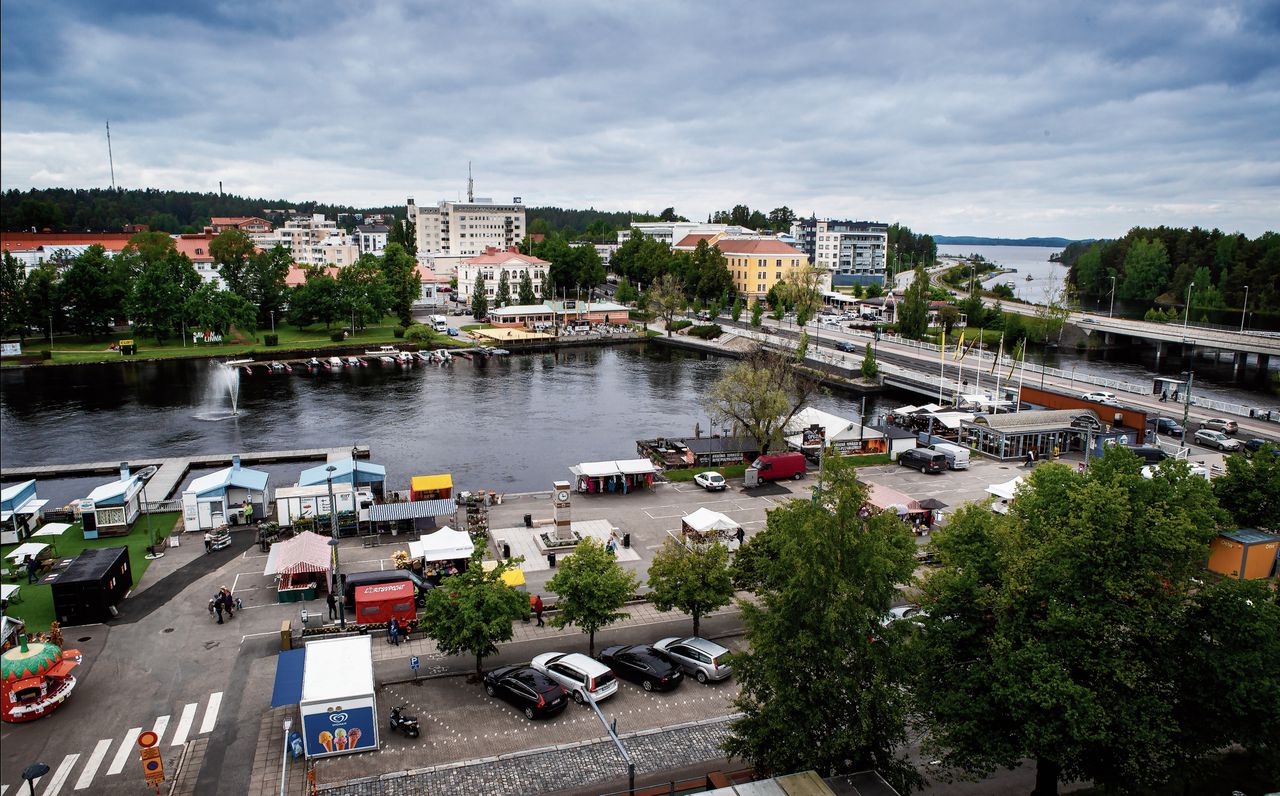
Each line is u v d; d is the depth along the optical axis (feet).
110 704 146.61
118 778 125.59
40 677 142.00
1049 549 114.42
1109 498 111.65
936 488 283.18
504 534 238.07
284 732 138.82
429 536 212.23
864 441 337.72
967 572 127.13
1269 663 105.70
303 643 169.48
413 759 130.82
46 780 124.77
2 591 183.73
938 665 121.19
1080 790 122.93
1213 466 295.07
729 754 119.96
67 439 390.42
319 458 345.51
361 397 494.18
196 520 240.12
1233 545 170.91
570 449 374.63
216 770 128.16
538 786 123.85
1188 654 109.29
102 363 591.37
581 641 172.76
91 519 233.55
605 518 252.62
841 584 108.06
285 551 196.65
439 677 157.69
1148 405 415.23
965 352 452.35
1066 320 654.94
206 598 192.24
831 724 111.55
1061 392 440.04
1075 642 107.86
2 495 237.25
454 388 524.93
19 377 548.72
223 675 157.07
